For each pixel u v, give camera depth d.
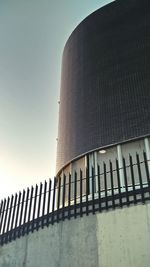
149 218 6.81
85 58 14.84
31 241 8.73
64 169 13.20
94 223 7.62
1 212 10.37
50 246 8.16
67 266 7.52
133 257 6.62
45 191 9.36
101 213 7.64
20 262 8.60
